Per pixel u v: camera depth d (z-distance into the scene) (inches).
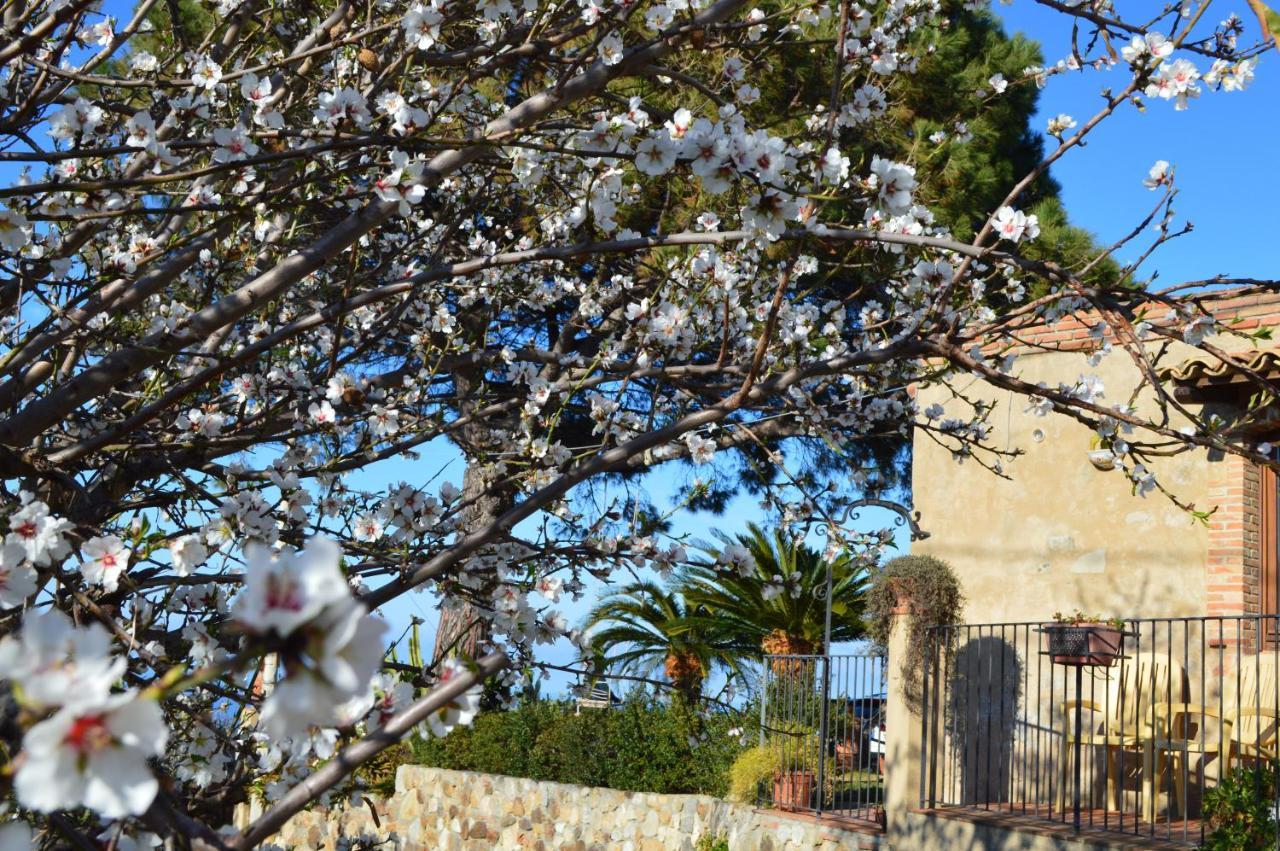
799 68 330.6
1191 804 319.9
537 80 197.8
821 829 342.6
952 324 122.0
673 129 102.0
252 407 176.7
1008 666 365.7
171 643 125.9
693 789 421.4
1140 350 111.9
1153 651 293.3
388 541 150.3
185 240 131.0
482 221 271.6
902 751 331.0
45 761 33.2
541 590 159.3
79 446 116.3
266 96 128.3
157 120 154.1
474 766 510.9
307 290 216.2
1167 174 129.8
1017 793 355.6
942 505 388.2
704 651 530.6
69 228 132.3
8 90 128.3
